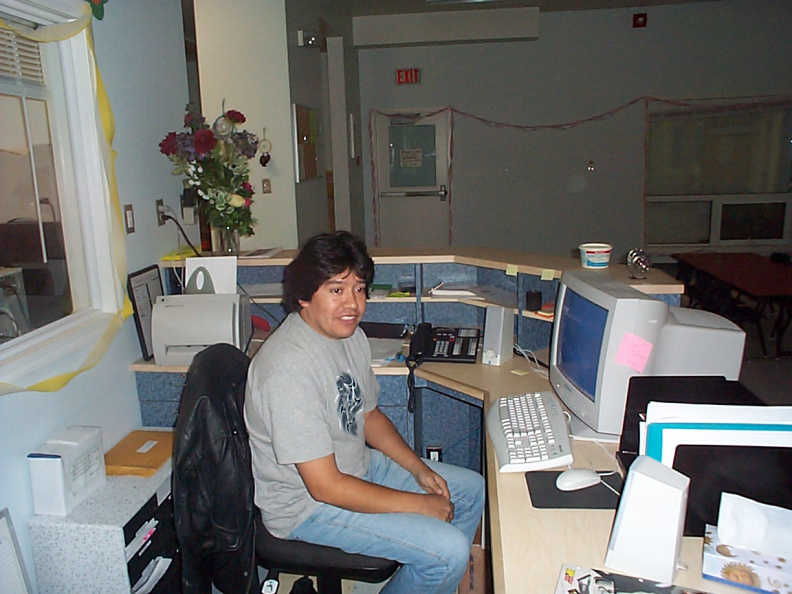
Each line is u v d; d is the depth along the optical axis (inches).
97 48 81.8
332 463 57.6
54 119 78.6
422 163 242.4
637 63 228.7
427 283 104.3
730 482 46.1
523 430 64.6
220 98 147.9
